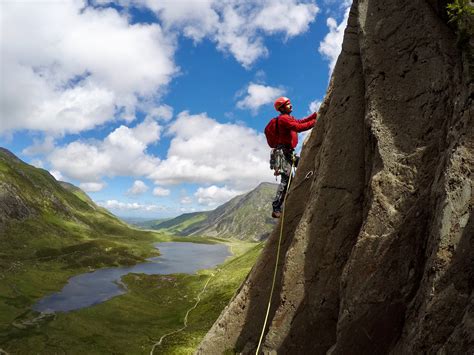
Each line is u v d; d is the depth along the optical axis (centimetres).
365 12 1316
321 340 1275
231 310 1659
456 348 750
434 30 1128
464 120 948
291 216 1578
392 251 1052
